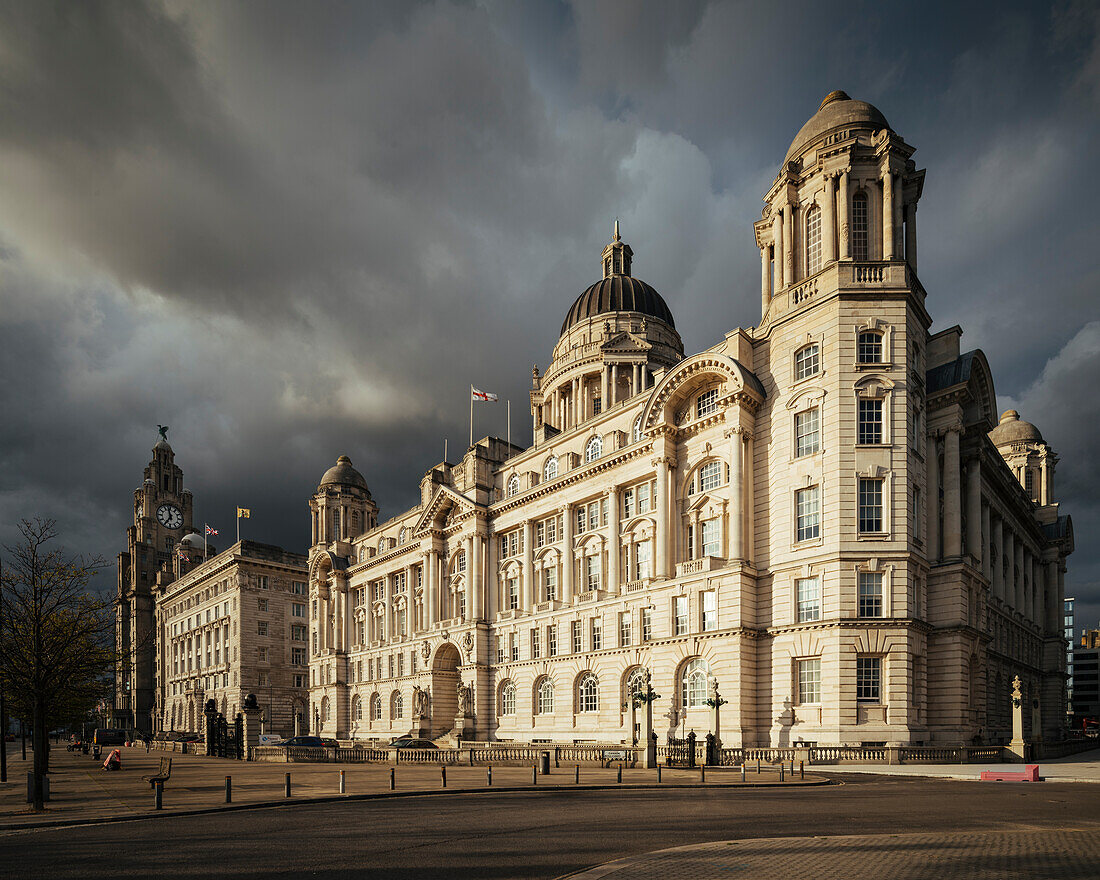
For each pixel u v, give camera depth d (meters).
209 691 144.00
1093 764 54.06
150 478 195.38
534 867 17.55
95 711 126.69
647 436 71.50
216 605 145.00
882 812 26.39
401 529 111.88
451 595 96.88
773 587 59.66
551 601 80.94
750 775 42.31
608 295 120.12
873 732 52.34
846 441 56.62
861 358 58.00
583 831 22.67
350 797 33.41
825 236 61.69
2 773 48.59
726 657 59.69
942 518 62.84
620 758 50.44
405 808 29.80
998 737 62.75
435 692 94.12
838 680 53.56
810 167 63.66
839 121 63.56
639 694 51.06
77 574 44.75
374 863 18.56
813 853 18.28
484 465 96.25
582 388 113.69
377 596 113.50
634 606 70.69
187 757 75.38
